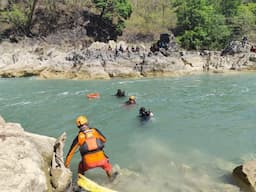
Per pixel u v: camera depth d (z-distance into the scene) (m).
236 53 30.86
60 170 5.68
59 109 13.95
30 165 4.98
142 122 11.40
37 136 6.58
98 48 32.53
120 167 7.14
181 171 6.86
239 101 15.08
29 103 15.41
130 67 27.08
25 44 37.94
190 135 9.71
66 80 25.17
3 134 5.64
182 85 21.12
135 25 46.44
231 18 44.78
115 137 9.59
